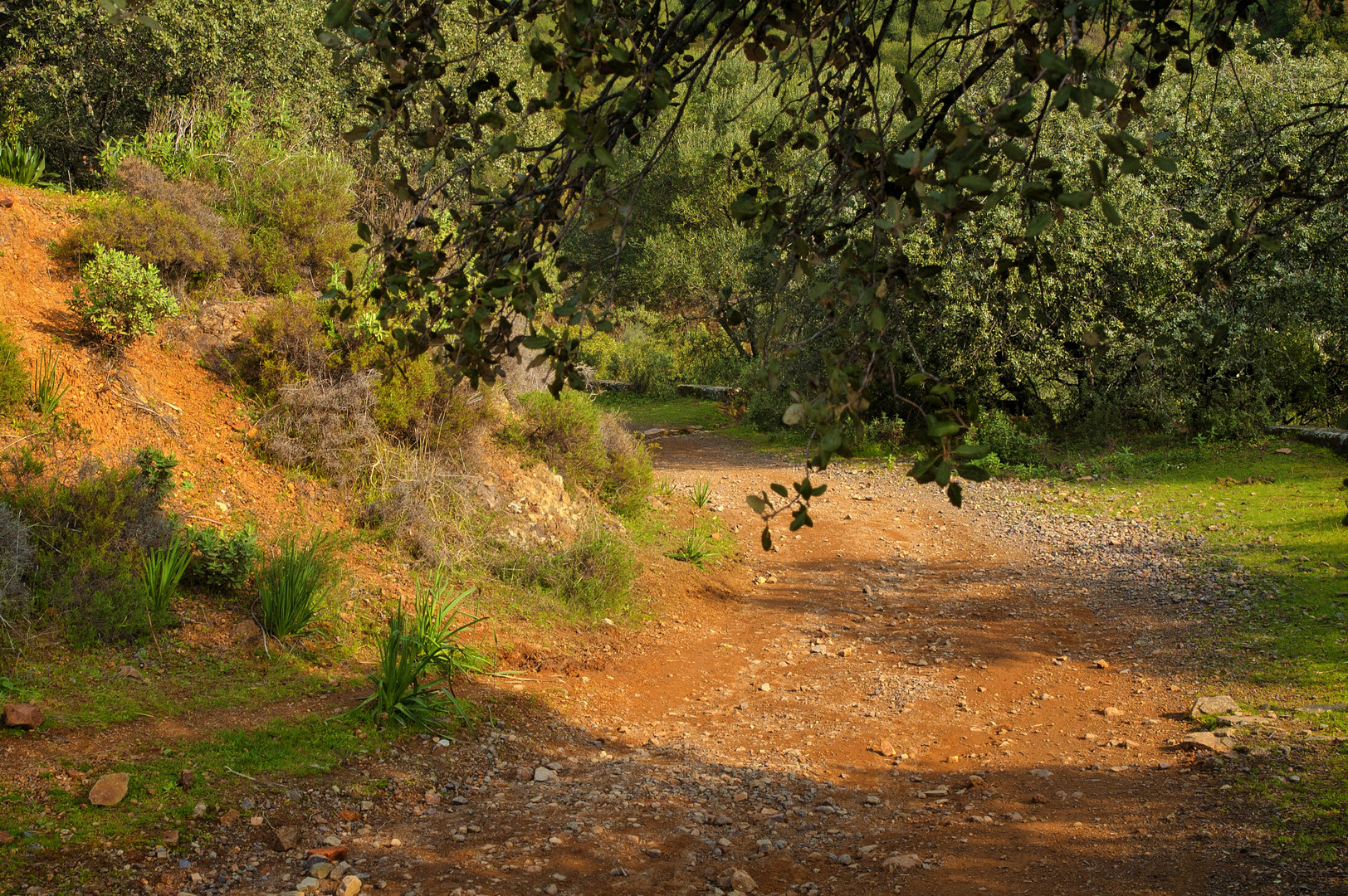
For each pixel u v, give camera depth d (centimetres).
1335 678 582
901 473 1562
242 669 506
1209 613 779
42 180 1020
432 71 242
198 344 759
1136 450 1501
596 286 231
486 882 343
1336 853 344
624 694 639
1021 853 377
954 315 1427
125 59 1145
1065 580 957
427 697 529
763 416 2056
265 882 329
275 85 1218
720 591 938
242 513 649
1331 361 1405
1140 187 1370
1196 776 452
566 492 949
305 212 903
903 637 800
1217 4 258
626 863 370
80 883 307
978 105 235
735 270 2738
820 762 522
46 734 396
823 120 254
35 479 541
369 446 761
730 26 236
